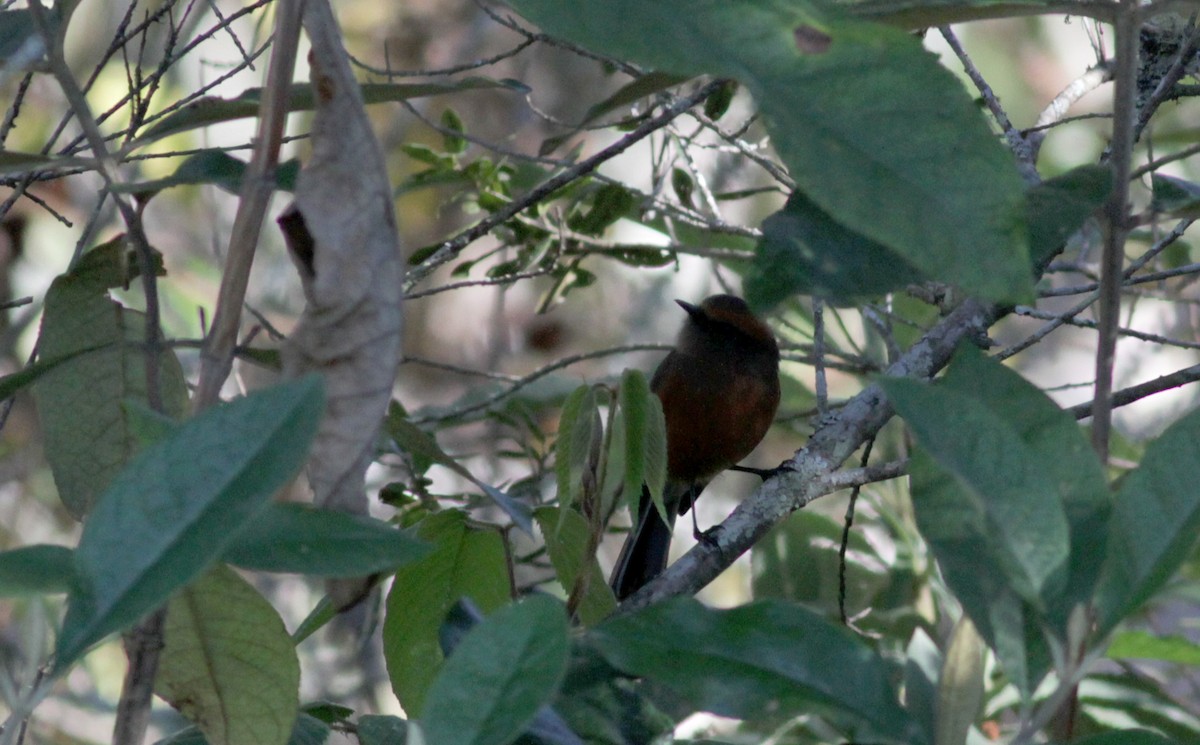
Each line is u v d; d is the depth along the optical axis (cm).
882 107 314
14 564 308
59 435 485
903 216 305
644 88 652
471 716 302
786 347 1126
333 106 347
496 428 1248
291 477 295
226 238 1402
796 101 314
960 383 372
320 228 340
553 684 303
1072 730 393
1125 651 460
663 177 1051
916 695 383
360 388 338
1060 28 1563
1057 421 363
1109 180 379
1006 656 341
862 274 349
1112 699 713
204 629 397
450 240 914
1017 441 329
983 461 328
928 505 361
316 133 346
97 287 489
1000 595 347
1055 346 1400
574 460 431
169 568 289
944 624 853
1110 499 354
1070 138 1499
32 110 1312
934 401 330
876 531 1001
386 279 342
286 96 353
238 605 393
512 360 1602
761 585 986
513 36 1700
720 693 344
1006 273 301
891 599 933
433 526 514
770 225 358
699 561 678
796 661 351
